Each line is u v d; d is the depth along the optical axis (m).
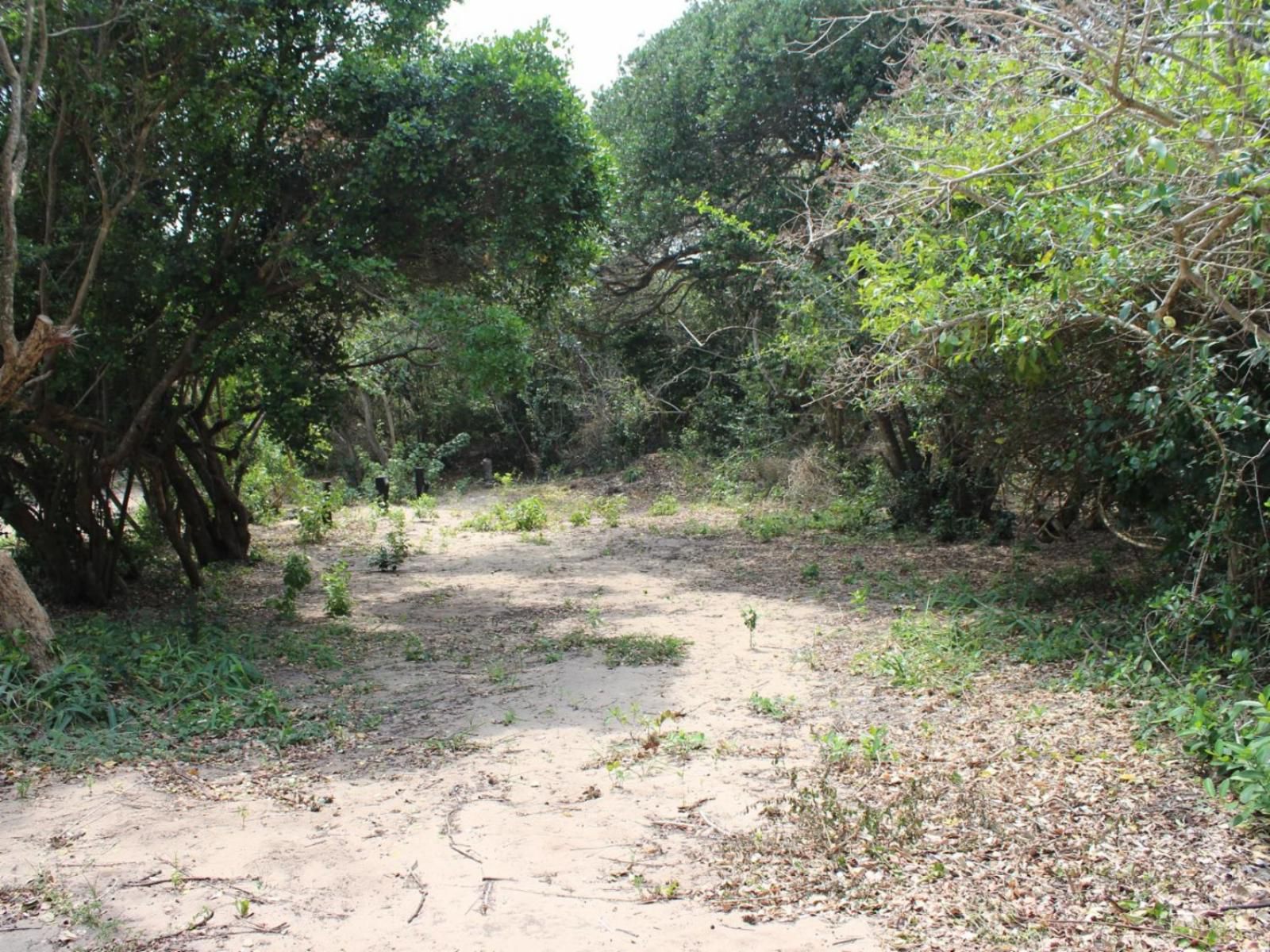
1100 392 8.16
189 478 14.30
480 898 4.11
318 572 14.48
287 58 9.59
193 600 11.37
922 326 6.51
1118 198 5.84
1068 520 11.28
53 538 11.55
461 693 7.59
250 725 6.64
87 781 5.51
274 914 4.00
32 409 9.75
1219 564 7.32
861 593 10.14
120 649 8.30
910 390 9.63
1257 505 6.39
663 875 4.28
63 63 8.41
